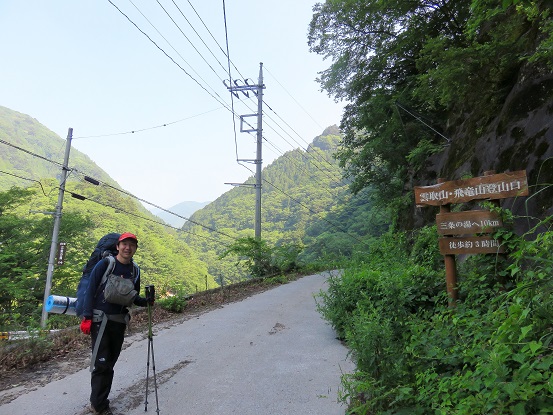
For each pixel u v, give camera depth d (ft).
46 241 73.87
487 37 32.89
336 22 58.44
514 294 9.48
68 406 12.56
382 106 58.54
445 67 26.50
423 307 16.99
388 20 49.57
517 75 26.55
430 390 8.91
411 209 45.73
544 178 19.30
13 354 17.15
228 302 35.50
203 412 11.90
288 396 12.88
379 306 15.96
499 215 15.62
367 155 63.00
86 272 12.96
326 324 23.04
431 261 21.33
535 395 6.58
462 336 11.00
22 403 12.85
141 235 239.71
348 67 64.18
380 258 37.42
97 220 214.90
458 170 32.32
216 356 17.90
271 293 41.70
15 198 77.10
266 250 64.49
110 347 12.42
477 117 32.91
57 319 28.96
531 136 22.15
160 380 14.87
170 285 35.04
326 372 15.08
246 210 462.60
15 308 61.93
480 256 16.65
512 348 7.83
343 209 202.80
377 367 10.72
